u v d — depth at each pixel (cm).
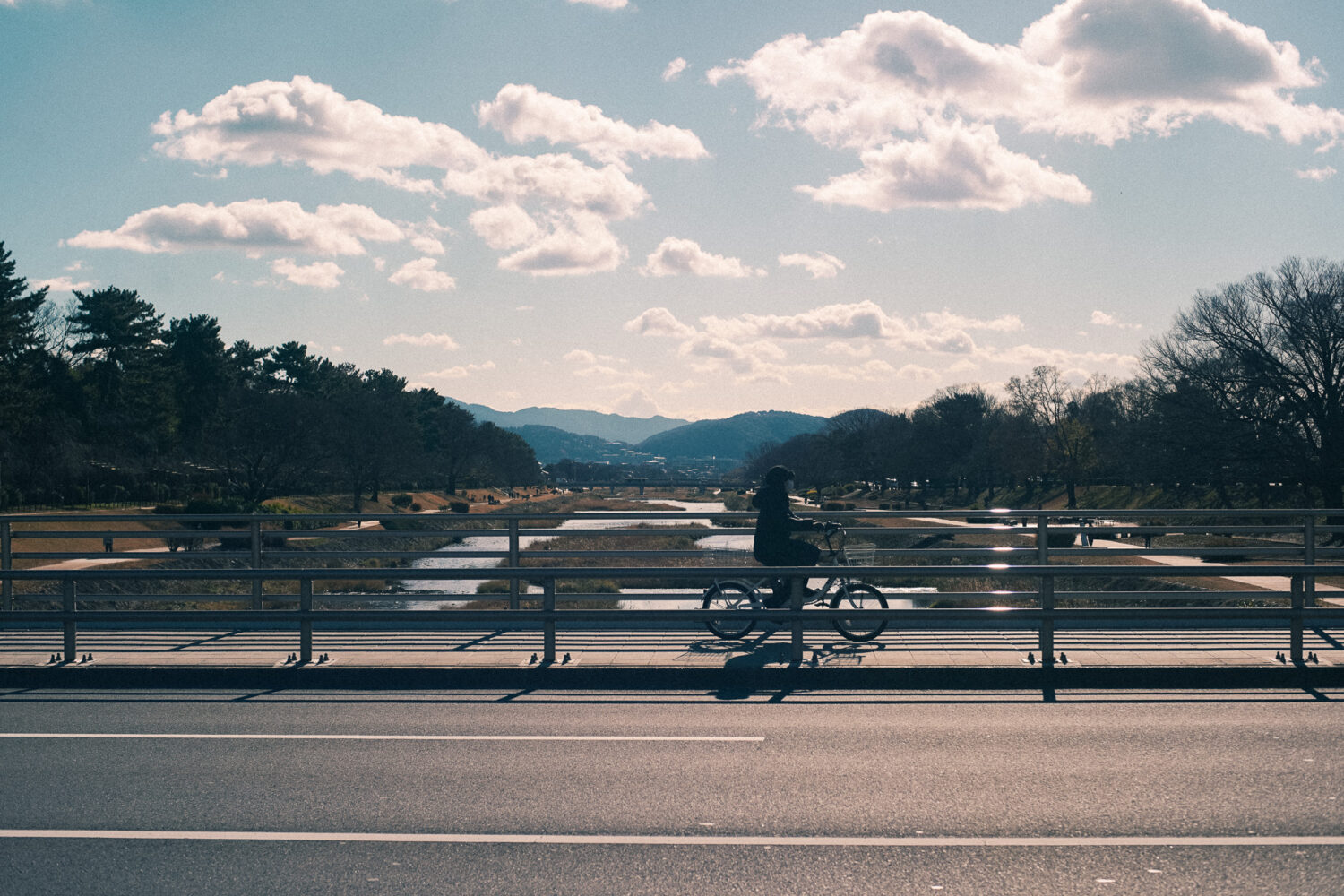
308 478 7794
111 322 8481
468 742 757
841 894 468
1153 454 5922
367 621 1016
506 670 978
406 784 648
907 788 632
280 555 1373
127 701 920
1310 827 559
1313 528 1277
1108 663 970
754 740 757
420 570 1026
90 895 473
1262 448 5447
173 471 7762
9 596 1412
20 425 6650
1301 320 5475
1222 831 552
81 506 6538
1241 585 2011
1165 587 2008
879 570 996
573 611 1013
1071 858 512
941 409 12000
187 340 10056
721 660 1011
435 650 1103
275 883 486
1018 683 956
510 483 15225
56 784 652
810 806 598
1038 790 626
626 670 973
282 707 888
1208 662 966
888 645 1109
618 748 736
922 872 495
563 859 515
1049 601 995
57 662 1024
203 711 875
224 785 648
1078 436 8906
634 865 507
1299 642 975
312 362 11931
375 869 503
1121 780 648
